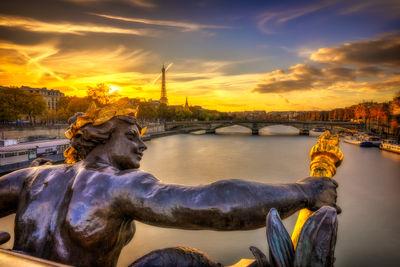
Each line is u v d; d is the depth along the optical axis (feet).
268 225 4.06
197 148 281.95
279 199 4.60
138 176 5.32
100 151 6.15
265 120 453.17
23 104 254.06
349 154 252.42
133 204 5.02
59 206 5.59
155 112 453.99
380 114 412.98
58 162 156.97
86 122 6.16
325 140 5.51
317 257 3.80
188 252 5.64
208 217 4.58
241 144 320.09
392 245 85.71
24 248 5.55
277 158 227.20
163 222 4.82
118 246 5.60
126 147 6.14
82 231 5.16
